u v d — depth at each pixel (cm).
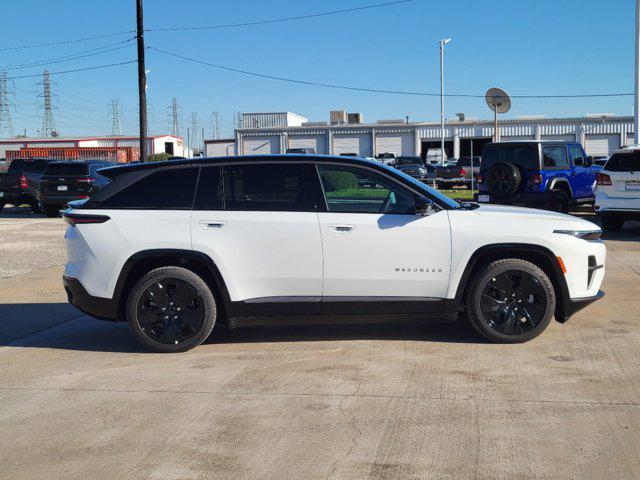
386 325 741
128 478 397
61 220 2139
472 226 639
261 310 643
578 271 645
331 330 725
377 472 396
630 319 739
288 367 597
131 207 649
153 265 660
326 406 501
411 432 451
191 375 581
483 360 604
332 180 646
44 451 436
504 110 2073
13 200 2395
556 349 632
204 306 643
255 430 461
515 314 649
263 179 648
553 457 410
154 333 648
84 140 6750
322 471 399
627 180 1423
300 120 7200
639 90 2244
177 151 7100
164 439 450
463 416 476
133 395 535
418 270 640
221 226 638
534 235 636
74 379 579
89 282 646
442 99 5116
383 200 645
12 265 1210
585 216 1866
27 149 5588
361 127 6450
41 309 861
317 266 638
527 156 1664
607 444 427
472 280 648
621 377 551
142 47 3234
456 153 6253
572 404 494
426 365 594
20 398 533
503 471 394
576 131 5925
